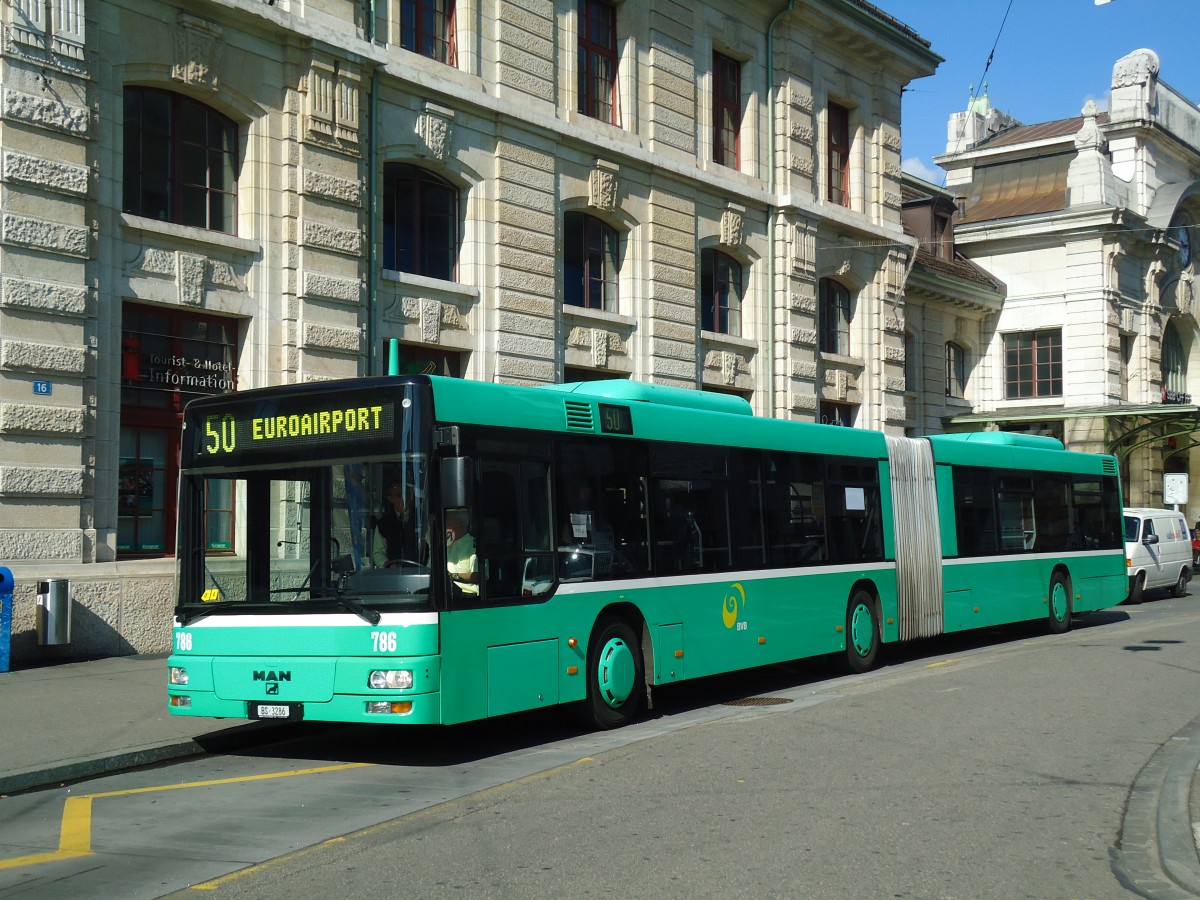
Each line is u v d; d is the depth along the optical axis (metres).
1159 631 19.84
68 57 14.48
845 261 29.33
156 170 15.88
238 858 6.68
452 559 9.36
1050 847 6.78
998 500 18.81
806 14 27.66
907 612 16.14
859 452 15.59
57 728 10.40
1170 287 45.03
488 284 20.38
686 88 24.92
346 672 9.08
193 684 9.61
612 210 22.91
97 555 14.74
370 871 6.34
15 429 13.90
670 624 11.86
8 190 13.95
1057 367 41.03
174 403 15.91
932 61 31.77
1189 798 7.85
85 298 14.59
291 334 16.94
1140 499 43.44
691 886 5.99
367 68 18.16
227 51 16.34
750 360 26.70
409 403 9.29
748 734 10.38
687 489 12.38
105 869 6.51
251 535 9.64
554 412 10.74
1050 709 11.62
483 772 9.17
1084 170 40.94
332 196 17.45
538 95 21.38
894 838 6.93
